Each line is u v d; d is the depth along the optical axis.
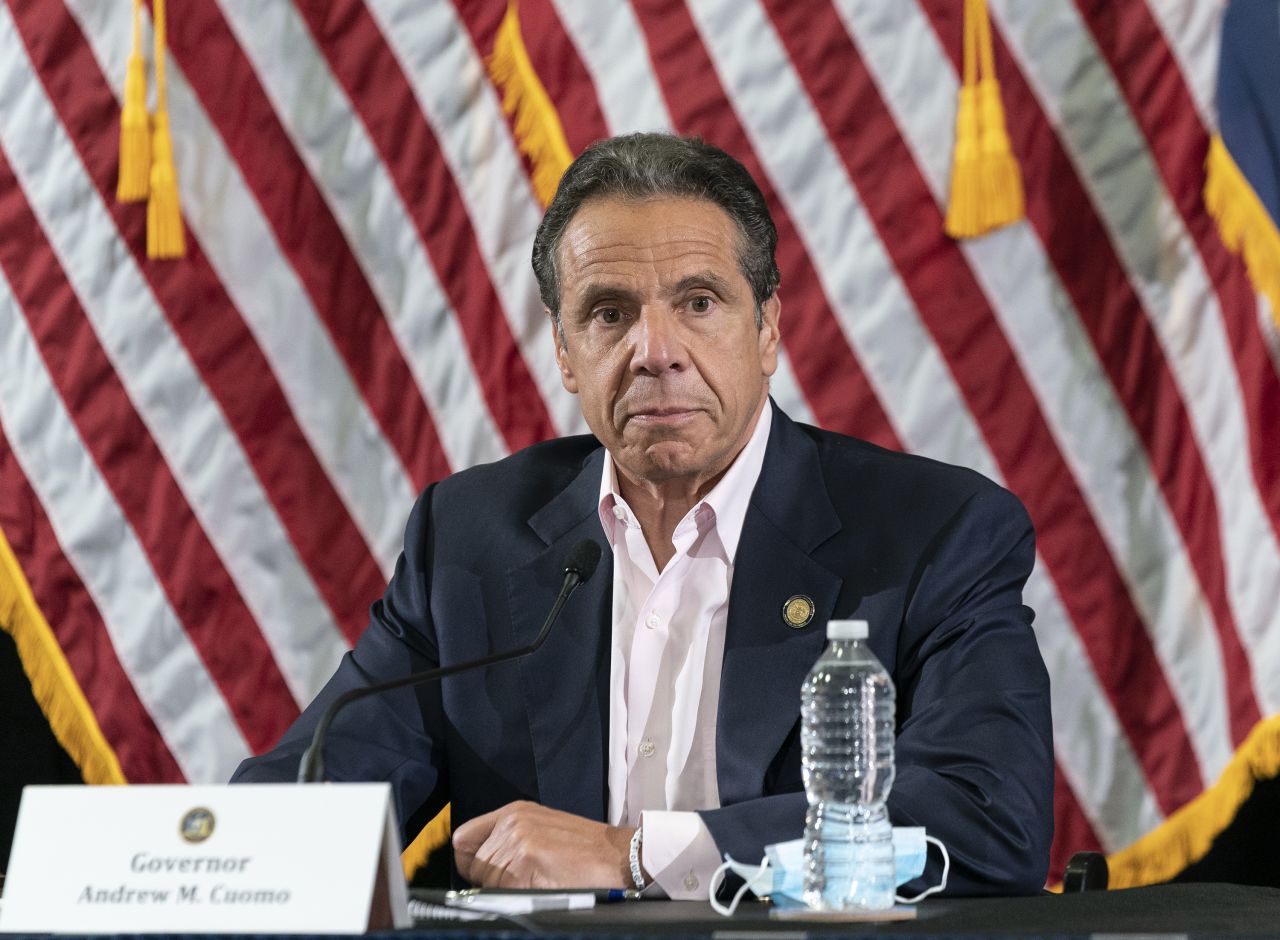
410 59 12.23
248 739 12.17
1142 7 11.20
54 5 12.66
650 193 7.19
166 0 12.44
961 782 6.15
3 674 13.02
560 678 7.44
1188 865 11.23
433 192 12.16
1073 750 11.11
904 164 11.49
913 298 11.43
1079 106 11.27
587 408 7.38
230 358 12.28
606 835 6.07
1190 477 10.99
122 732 12.31
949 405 11.34
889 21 11.55
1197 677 10.92
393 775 7.46
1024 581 7.46
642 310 7.13
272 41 12.34
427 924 4.42
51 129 12.62
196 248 12.33
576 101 11.95
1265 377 10.73
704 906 5.24
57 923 4.37
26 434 12.52
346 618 12.16
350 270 12.25
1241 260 10.93
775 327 7.85
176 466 12.32
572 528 7.82
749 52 11.71
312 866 4.25
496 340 12.03
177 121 12.35
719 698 7.09
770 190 11.65
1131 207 11.18
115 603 12.38
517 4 12.08
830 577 7.28
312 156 12.28
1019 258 11.30
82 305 12.48
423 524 8.27
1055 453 11.22
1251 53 10.96
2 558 12.49
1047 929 4.19
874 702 6.62
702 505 7.48
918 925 4.32
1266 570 10.64
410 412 12.14
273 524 12.21
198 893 4.31
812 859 5.20
